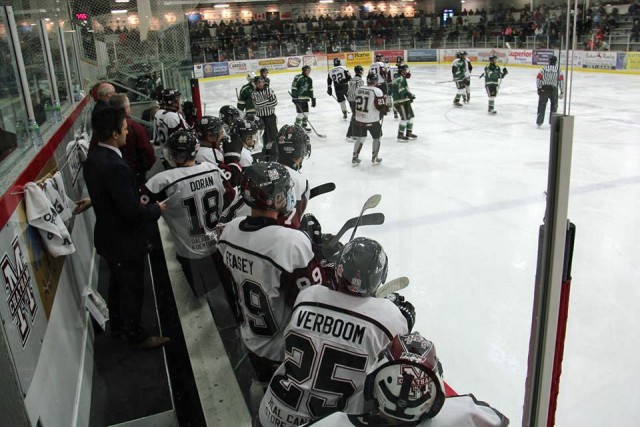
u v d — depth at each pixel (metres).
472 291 3.24
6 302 1.39
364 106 5.15
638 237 4.17
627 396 2.34
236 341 1.99
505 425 1.14
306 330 1.32
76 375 2.04
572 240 0.97
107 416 2.04
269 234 1.57
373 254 1.28
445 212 4.61
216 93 5.98
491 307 3.03
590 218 4.64
